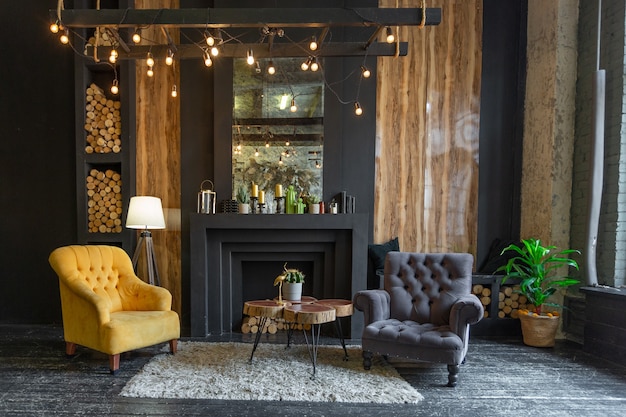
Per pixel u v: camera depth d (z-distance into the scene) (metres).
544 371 3.01
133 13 2.62
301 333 3.97
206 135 4.35
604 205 3.75
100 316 2.85
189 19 2.63
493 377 2.87
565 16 4.01
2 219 4.44
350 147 4.39
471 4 4.44
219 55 3.25
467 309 2.75
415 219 4.47
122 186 4.15
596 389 2.68
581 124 3.95
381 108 4.43
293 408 2.34
